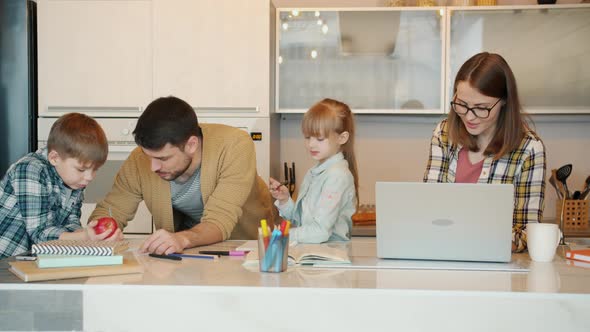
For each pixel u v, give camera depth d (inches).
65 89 124.4
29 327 47.5
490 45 125.6
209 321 47.0
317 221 75.7
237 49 122.6
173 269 54.6
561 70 125.4
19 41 123.6
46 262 51.8
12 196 70.4
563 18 124.8
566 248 72.2
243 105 122.6
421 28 126.6
